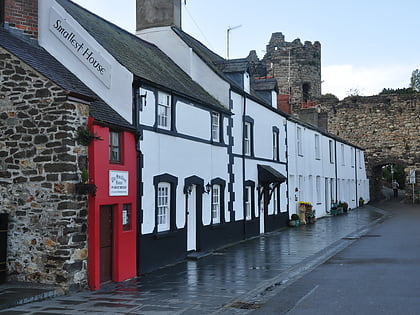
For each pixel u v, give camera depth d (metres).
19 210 10.55
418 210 35.97
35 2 12.37
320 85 52.56
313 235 21.23
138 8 20.30
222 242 18.06
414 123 45.59
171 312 8.53
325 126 40.34
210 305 9.04
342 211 35.97
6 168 10.73
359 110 48.00
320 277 11.55
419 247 16.20
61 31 12.74
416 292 9.59
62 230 10.15
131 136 12.41
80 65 13.05
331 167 36.41
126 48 15.66
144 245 12.78
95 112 11.48
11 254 10.52
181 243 14.94
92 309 8.75
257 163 22.08
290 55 50.69
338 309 8.41
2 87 10.90
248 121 21.00
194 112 16.12
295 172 27.80
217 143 17.77
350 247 16.89
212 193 17.52
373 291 9.77
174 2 19.95
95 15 17.09
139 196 12.61
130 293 10.19
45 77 10.53
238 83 21.00
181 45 19.44
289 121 27.27
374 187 49.78
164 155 14.03
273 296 9.65
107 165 11.28
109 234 11.49
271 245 18.08
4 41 11.16
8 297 9.16
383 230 22.34
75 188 10.39
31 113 10.62
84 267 10.52
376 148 47.31
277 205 24.67
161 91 14.10
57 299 9.59
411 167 45.38
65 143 10.29
